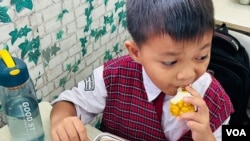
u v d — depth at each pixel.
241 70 1.41
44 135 0.82
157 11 0.63
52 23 1.04
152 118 0.88
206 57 0.65
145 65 0.70
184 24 0.61
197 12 0.62
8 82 0.68
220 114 0.85
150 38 0.64
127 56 0.92
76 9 1.12
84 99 0.93
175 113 0.70
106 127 0.99
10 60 0.70
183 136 0.86
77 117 0.86
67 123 0.78
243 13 1.61
